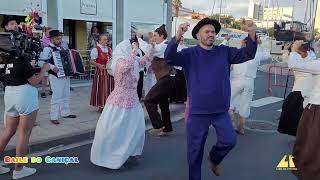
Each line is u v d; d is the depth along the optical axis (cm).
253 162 538
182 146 606
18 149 454
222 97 394
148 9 1335
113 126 487
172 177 478
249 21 384
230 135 398
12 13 946
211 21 398
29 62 443
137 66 501
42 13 1001
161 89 628
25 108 441
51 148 586
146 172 492
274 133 702
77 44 1291
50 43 674
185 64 398
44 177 468
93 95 779
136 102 504
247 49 388
